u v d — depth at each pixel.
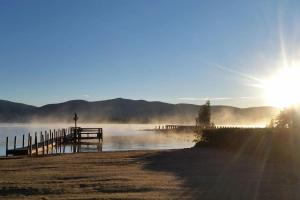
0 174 19.62
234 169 21.02
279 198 13.36
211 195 13.84
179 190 14.78
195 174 19.17
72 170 21.08
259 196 13.66
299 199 13.20
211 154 30.72
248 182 16.53
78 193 14.37
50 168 22.20
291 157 23.31
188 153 31.80
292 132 23.78
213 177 18.09
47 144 48.50
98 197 13.45
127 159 27.20
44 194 14.30
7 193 14.58
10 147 54.50
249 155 28.91
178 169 21.27
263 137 27.34
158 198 13.27
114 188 15.24
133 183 16.36
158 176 18.50
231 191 14.56
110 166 22.91
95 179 17.59
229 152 32.47
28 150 36.66
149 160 26.39
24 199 13.41
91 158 28.17
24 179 17.80
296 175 18.23
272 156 25.23
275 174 18.84
